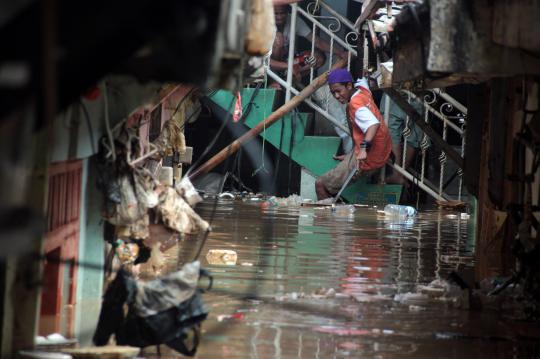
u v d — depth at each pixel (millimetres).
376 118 39344
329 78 40031
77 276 16984
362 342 15359
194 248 25578
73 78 8609
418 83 21406
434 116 44219
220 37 9930
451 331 16438
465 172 24719
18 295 11633
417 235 31266
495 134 21266
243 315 17125
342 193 41625
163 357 13906
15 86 7121
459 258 25750
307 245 27219
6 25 7305
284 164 46062
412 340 15656
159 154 21859
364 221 35031
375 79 37156
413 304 18781
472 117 24656
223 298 18719
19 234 7023
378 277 22078
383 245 28125
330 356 14312
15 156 7477
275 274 21828
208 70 10211
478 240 21781
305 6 45656
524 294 18672
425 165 44156
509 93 20812
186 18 8617
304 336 15656
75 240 16703
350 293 19812
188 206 18703
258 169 42375
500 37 17094
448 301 18969
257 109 41344
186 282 13828
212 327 16062
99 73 8664
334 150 41719
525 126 19094
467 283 21234
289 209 38344
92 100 15188
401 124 41875
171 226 18406
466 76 18047
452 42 17125
